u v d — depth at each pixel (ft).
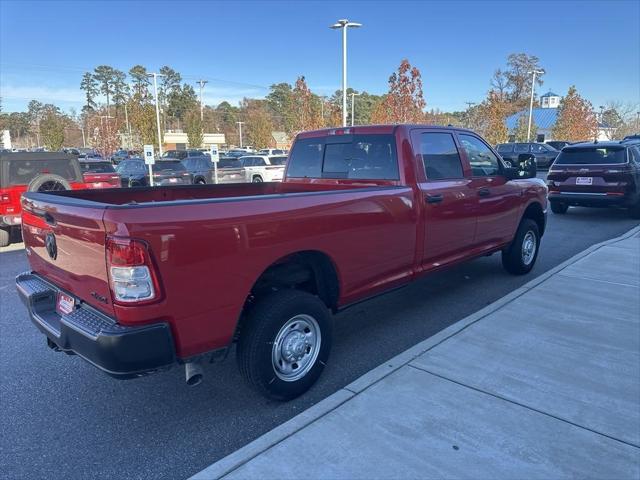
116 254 8.44
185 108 318.65
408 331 15.94
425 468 8.70
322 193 11.78
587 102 160.97
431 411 10.48
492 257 25.79
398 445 9.35
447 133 16.84
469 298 19.10
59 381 13.12
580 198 38.65
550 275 20.80
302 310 11.39
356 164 16.14
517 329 14.93
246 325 10.88
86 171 56.49
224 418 11.10
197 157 76.02
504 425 9.96
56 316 11.19
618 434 9.66
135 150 156.97
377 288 13.92
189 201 9.25
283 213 10.66
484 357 13.03
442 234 16.05
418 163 15.29
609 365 12.57
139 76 150.10
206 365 13.84
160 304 8.84
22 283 12.43
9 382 13.08
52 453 9.93
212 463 9.54
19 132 346.74
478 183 17.66
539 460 8.90
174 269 8.93
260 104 359.46
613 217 40.73
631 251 25.41
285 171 18.60
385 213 13.55
